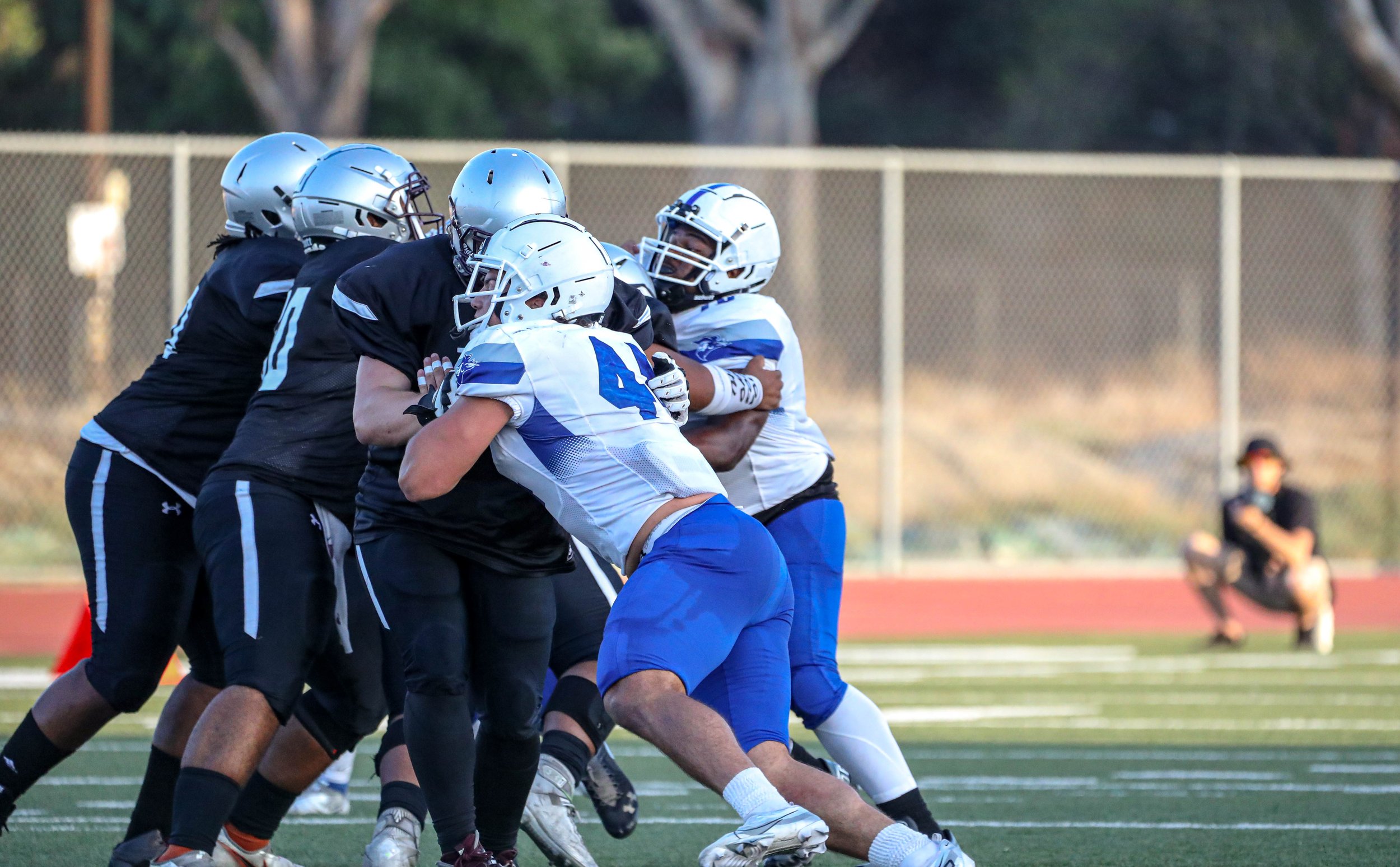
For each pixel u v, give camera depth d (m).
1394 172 49.22
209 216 48.38
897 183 48.22
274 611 15.00
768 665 14.55
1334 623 43.28
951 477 56.66
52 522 47.03
